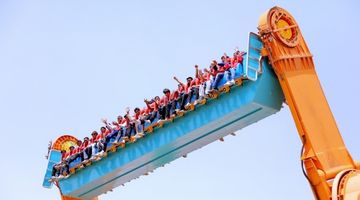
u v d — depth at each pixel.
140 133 32.88
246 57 26.98
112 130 35.38
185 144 31.98
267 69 27.50
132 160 33.97
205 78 29.58
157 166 35.28
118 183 37.69
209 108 29.42
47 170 39.81
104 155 35.59
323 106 26.80
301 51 27.58
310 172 25.17
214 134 30.75
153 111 32.28
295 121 26.06
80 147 37.84
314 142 25.58
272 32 26.91
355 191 23.39
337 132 26.47
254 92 27.25
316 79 27.39
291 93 26.31
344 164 25.83
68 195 38.69
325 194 24.62
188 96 30.14
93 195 39.22
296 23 27.94
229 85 27.89
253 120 29.42
